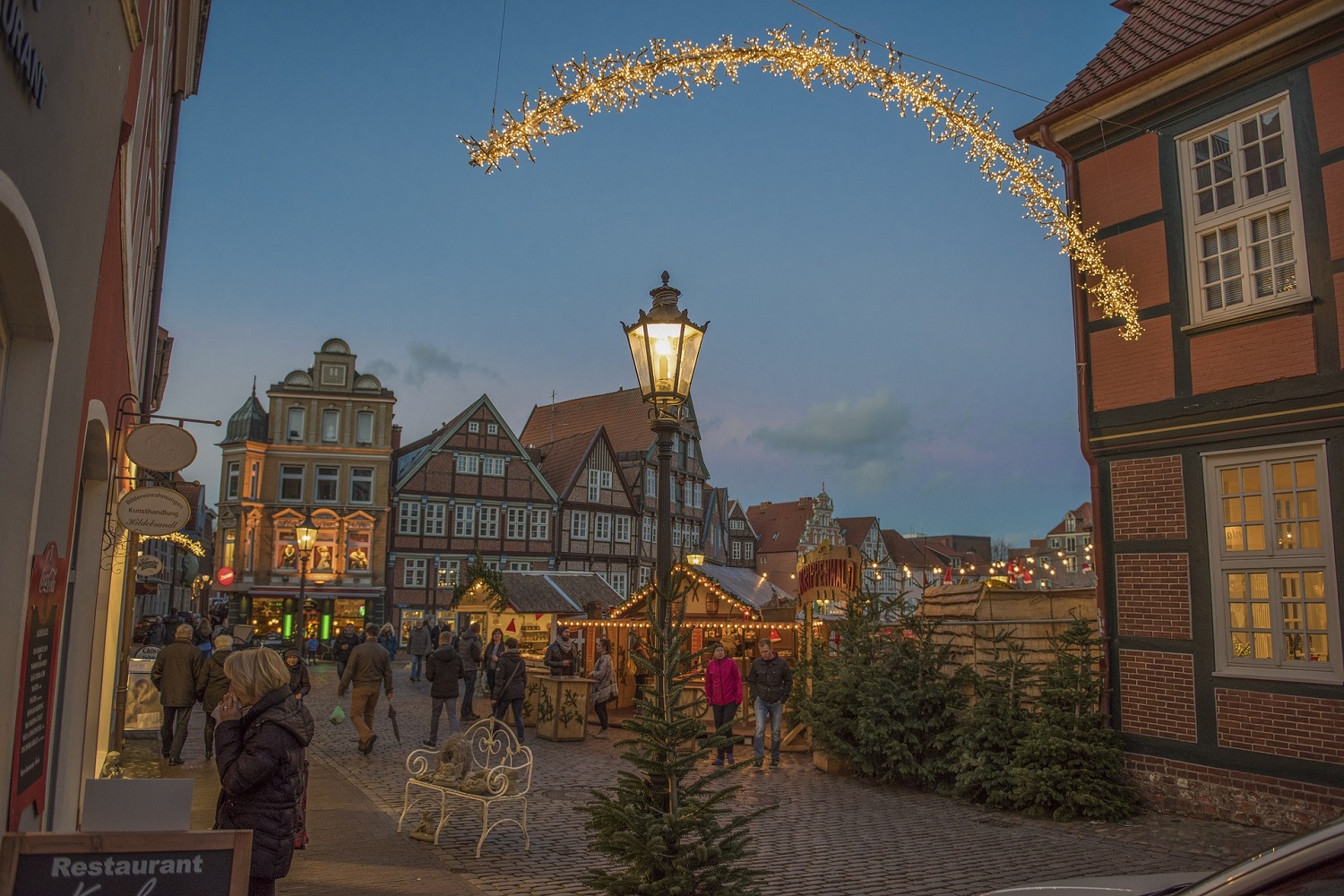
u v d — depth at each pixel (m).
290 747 4.54
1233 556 9.98
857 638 12.81
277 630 44.00
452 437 49.47
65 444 4.50
